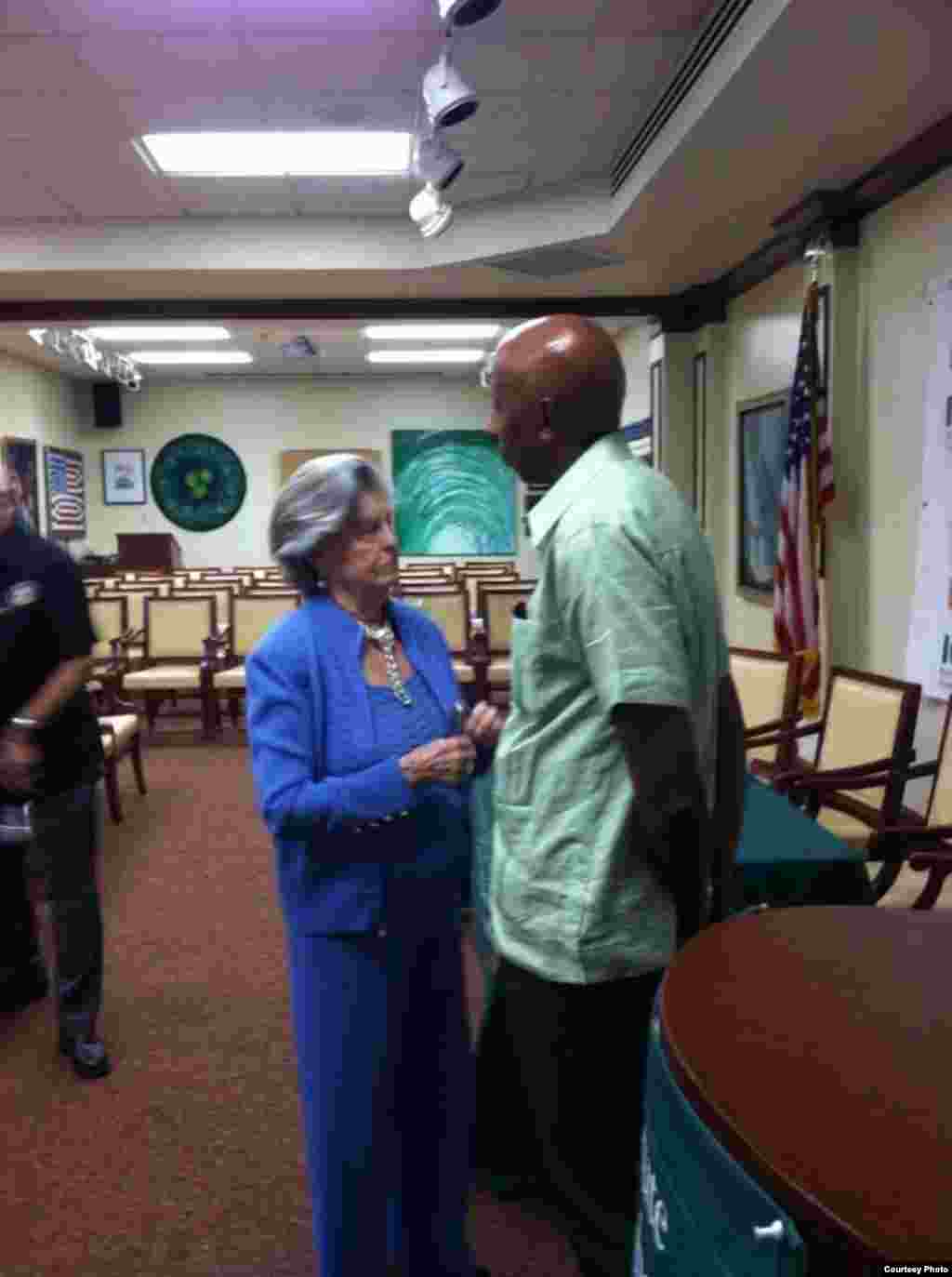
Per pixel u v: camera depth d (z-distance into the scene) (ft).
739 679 13.07
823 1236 1.91
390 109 14.43
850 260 14.88
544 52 12.73
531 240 17.98
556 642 4.27
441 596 22.54
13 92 13.64
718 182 14.44
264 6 11.46
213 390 40.34
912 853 8.34
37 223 19.06
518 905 4.46
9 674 7.73
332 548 4.99
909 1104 2.25
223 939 11.16
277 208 18.63
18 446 32.99
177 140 15.44
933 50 10.36
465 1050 5.24
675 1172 2.42
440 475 41.06
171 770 18.97
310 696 4.82
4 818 7.98
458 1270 5.25
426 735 5.01
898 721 10.26
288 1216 6.65
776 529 18.16
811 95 11.41
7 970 9.62
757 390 19.34
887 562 14.28
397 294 21.54
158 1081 8.33
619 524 4.01
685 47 12.62
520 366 4.37
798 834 7.50
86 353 29.58
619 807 4.22
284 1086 8.23
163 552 37.06
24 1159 7.30
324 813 4.55
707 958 3.11
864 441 14.85
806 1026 2.64
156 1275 6.13
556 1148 4.54
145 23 11.80
